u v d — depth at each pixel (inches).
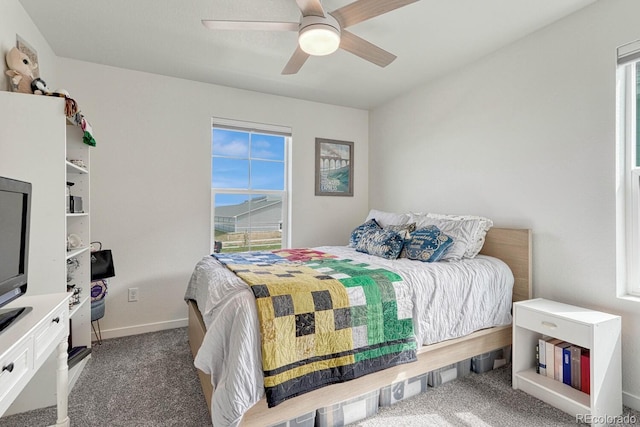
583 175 80.8
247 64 110.1
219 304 62.0
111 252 105.7
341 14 64.9
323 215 151.0
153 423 66.7
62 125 73.6
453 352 80.9
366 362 65.3
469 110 110.7
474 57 105.7
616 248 75.0
